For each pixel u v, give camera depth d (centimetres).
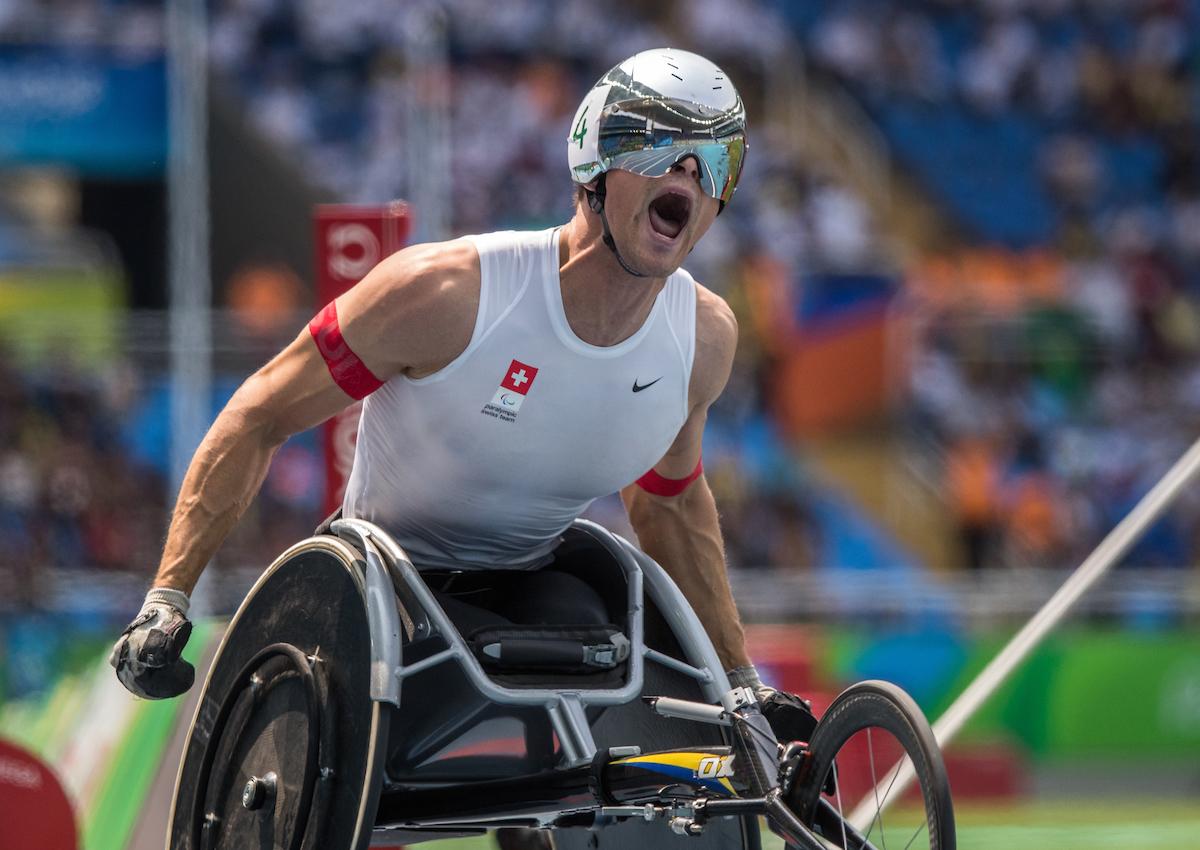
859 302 4250
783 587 3319
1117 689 3284
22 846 1430
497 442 1012
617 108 953
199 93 3747
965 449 4238
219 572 3061
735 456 4081
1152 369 4716
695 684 1112
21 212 4069
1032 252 5178
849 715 961
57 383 3409
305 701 1000
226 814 1052
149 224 4066
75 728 1944
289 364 1028
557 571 1141
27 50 3866
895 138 5203
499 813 1066
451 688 1051
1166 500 1477
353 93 4762
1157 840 2506
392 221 1756
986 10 5381
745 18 5169
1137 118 5375
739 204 4841
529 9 4962
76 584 3102
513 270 982
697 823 994
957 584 3450
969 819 2845
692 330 1038
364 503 1111
